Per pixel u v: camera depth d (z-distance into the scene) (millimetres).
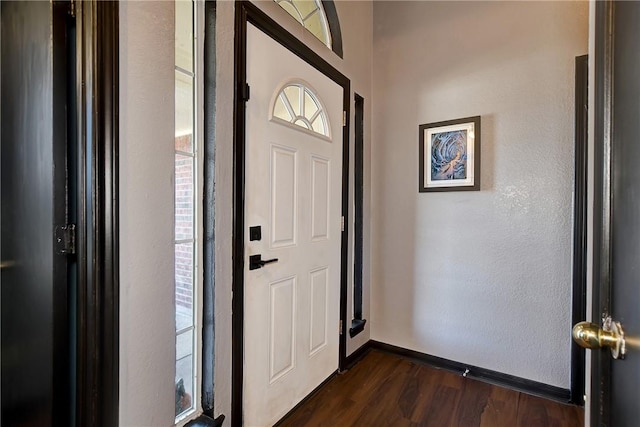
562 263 1859
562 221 1855
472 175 2100
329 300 2061
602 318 687
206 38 1272
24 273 980
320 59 1910
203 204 1289
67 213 900
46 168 895
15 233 1012
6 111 1035
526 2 1941
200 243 1287
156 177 1036
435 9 2242
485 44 2066
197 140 1273
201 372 1299
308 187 1850
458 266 2172
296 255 1777
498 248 2037
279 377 1677
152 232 1027
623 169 583
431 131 2248
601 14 701
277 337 1662
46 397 907
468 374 2135
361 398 1887
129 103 959
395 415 1738
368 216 2479
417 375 2141
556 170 1865
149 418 1032
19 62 980
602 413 681
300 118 1783
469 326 2141
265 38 1528
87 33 886
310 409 1786
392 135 2414
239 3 1384
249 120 1455
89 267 896
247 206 1467
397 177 2396
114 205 921
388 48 2426
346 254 2209
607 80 667
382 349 2467
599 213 713
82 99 889
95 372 898
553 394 1877
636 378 513
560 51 1849
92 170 889
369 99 2463
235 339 1413
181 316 1261
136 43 976
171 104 1078
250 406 1500
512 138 1982
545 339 1909
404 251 2375
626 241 564
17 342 1019
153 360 1041
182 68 1237
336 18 2098
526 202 1950
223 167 1318
